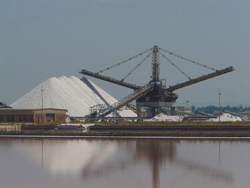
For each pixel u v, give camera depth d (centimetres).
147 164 15650
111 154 17888
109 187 12231
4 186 12362
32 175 13750
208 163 15825
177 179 13200
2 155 17688
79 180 13050
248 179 13188
